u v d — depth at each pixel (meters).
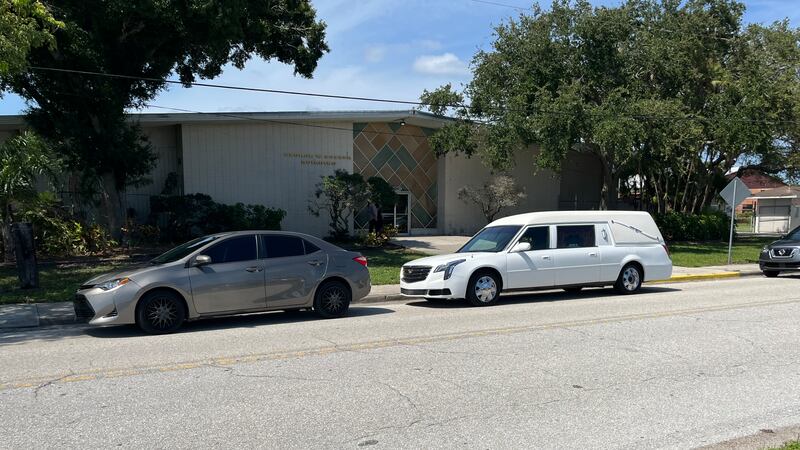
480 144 29.56
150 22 18.50
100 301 9.44
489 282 12.64
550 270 13.26
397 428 5.28
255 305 10.41
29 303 12.73
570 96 23.98
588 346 8.44
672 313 11.26
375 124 29.53
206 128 25.64
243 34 18.72
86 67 18.12
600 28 25.38
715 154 33.69
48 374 7.12
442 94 27.44
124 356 8.04
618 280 14.22
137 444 4.93
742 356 7.87
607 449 4.83
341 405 5.89
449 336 9.18
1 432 5.20
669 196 37.75
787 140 31.44
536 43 25.98
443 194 31.33
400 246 25.95
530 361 7.59
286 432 5.18
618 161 27.50
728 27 29.66
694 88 28.69
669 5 28.75
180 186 25.73
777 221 50.75
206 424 5.38
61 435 5.12
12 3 12.68
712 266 21.66
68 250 19.97
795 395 6.25
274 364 7.48
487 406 5.86
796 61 28.86
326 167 28.08
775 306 12.15
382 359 7.71
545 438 5.06
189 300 9.84
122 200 22.14
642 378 6.84
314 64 23.31
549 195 35.69
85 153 19.25
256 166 26.59
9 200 18.12
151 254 20.53
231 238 10.55
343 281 11.35
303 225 27.53
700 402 6.02
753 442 4.96
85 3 16.97
